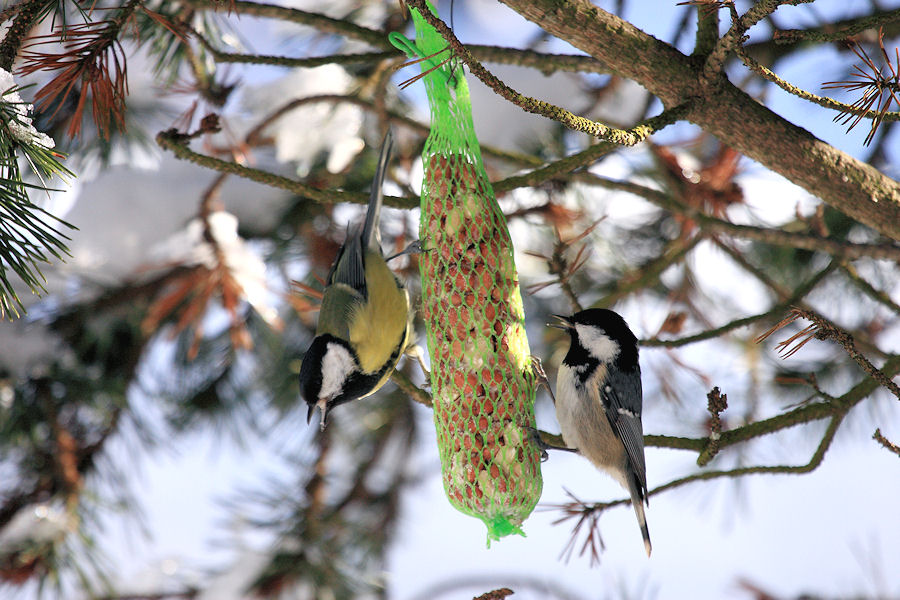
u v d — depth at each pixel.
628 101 9.76
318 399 7.09
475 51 7.37
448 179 6.97
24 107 4.79
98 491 9.51
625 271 10.12
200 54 8.29
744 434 6.20
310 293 8.07
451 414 6.86
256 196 9.83
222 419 10.69
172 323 10.05
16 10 5.17
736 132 6.10
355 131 9.80
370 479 11.77
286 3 9.91
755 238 7.88
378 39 7.44
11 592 8.70
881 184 6.18
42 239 4.75
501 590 4.99
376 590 10.53
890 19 5.12
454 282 6.89
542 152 9.59
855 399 6.25
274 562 9.80
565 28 5.73
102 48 5.50
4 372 9.29
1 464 9.27
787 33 5.27
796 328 10.13
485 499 6.69
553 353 10.32
